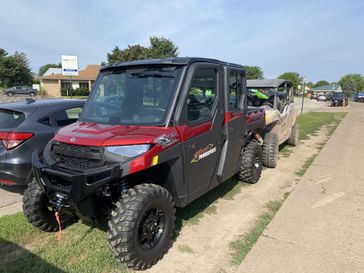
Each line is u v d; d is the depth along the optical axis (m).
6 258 3.55
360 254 3.55
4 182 5.05
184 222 4.46
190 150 3.80
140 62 4.06
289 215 4.55
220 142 4.46
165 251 3.61
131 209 3.19
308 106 38.09
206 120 4.11
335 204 4.92
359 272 3.24
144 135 3.34
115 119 3.77
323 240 3.85
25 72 73.19
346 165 7.23
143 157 3.17
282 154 8.73
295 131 9.73
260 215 4.70
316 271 3.25
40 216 3.93
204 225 4.39
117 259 3.25
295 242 3.81
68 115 5.77
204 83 4.07
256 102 8.46
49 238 3.98
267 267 3.34
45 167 3.38
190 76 3.80
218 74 4.34
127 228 3.14
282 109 8.59
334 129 13.91
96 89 4.26
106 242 3.87
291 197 5.24
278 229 4.14
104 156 3.17
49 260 3.50
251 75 72.62
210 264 3.51
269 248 3.69
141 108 3.77
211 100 4.25
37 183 3.67
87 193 3.12
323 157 8.09
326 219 4.40
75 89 55.97
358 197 5.21
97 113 3.99
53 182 3.35
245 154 5.77
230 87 4.71
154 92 3.78
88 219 3.51
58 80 58.62
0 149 5.02
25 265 3.41
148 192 3.34
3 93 54.00
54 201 3.40
